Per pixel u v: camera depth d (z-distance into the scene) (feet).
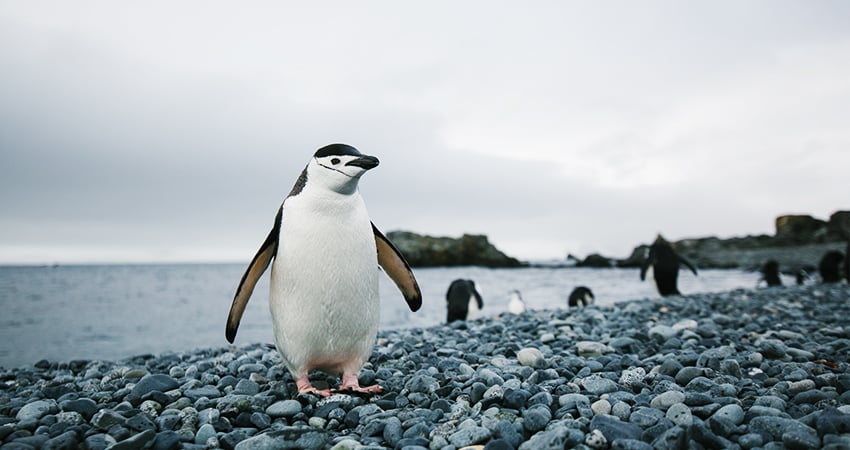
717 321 8.48
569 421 3.37
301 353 4.45
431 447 3.29
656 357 5.49
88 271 119.34
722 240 66.59
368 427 3.69
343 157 4.15
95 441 3.52
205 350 8.45
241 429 3.77
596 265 65.77
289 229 4.30
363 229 4.39
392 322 15.16
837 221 61.16
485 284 33.42
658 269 16.35
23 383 6.35
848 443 2.89
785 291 14.58
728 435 3.23
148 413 4.15
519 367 5.08
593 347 6.19
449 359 5.51
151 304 29.09
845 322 8.48
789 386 4.25
